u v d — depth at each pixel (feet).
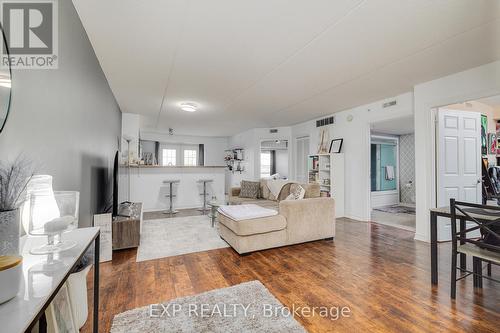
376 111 14.32
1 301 2.10
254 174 23.81
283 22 6.53
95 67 8.45
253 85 11.47
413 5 5.82
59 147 5.30
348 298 6.12
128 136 17.53
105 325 4.99
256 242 9.31
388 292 6.42
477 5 5.80
